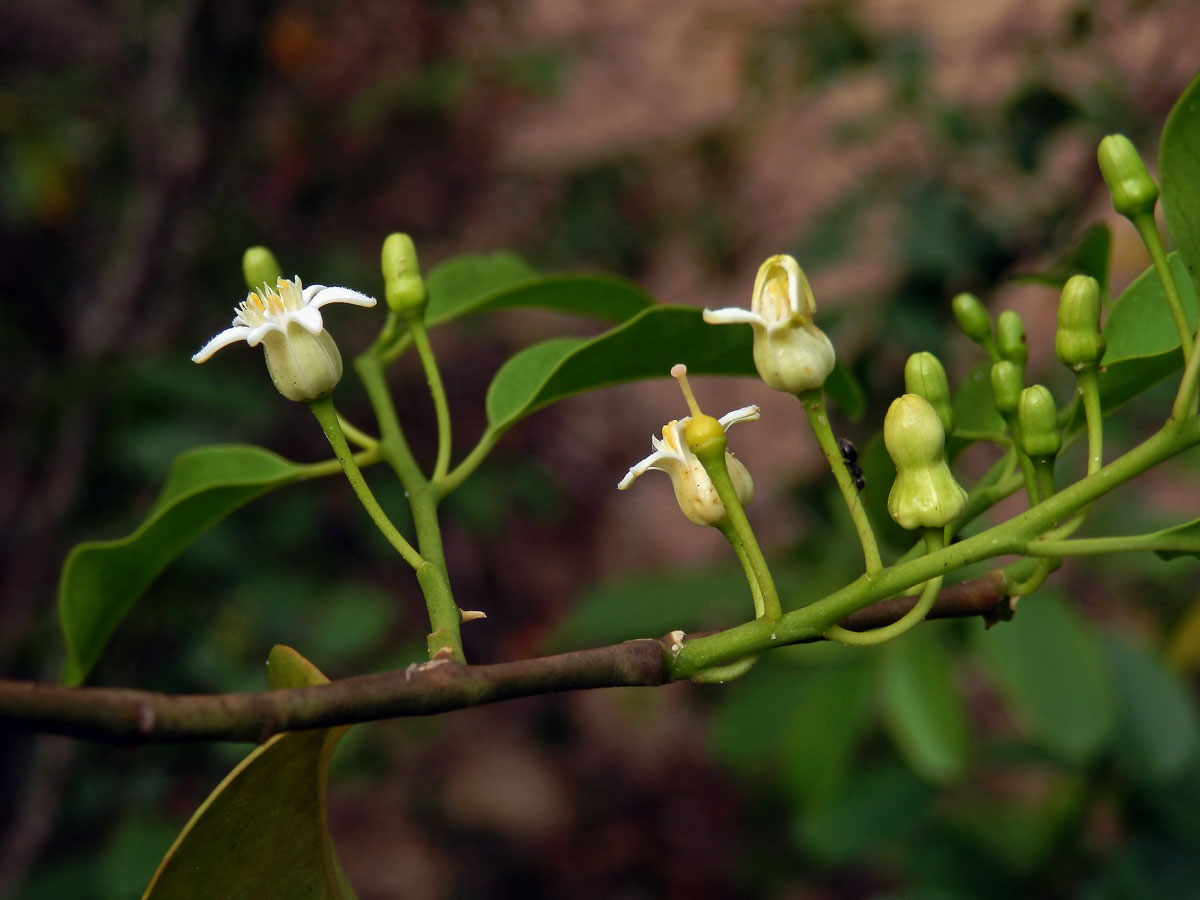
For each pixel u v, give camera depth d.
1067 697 2.37
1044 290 5.69
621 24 7.41
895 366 3.85
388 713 1.06
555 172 6.18
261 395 4.51
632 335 1.72
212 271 4.52
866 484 1.85
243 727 0.97
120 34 4.53
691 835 5.87
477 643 5.96
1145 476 4.14
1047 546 1.28
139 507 3.95
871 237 3.97
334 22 5.12
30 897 3.48
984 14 5.20
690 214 6.09
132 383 3.54
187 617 3.80
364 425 5.46
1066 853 2.94
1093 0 4.08
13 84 4.70
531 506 5.84
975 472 4.63
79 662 1.83
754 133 5.86
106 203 4.64
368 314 5.43
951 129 3.84
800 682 3.18
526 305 2.12
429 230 6.05
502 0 5.76
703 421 1.29
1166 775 2.66
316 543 4.54
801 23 4.48
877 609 1.43
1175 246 1.35
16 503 3.97
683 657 1.30
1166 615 4.25
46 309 4.41
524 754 6.22
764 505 6.58
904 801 2.95
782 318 1.32
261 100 4.59
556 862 5.71
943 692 2.61
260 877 1.22
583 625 3.04
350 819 5.72
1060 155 4.95
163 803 3.87
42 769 3.62
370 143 5.54
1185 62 4.29
